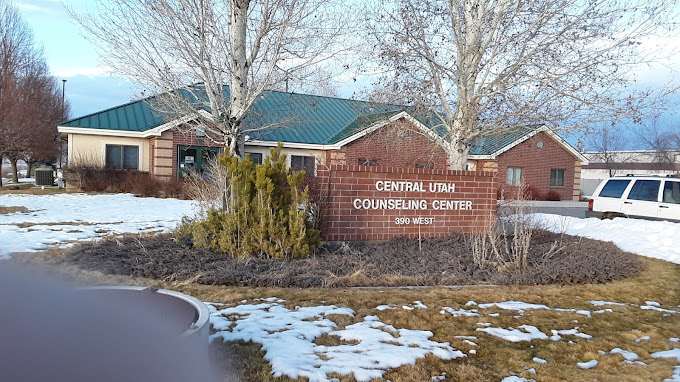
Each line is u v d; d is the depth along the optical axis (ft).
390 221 30.07
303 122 76.13
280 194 25.84
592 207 48.44
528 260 26.32
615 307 20.25
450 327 16.69
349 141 76.95
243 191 25.20
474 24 31.48
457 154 34.01
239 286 20.72
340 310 17.75
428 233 31.14
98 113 78.59
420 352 14.26
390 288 21.45
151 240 27.78
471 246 27.91
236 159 26.16
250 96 32.58
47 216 43.55
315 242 26.03
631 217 45.21
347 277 21.75
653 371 13.91
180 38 30.25
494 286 22.70
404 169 30.32
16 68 104.88
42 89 118.83
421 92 32.81
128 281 19.75
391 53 31.35
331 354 13.87
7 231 33.68
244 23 30.94
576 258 27.50
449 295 20.56
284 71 32.48
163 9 29.58
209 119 31.73
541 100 31.19
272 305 18.16
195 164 74.43
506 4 30.86
